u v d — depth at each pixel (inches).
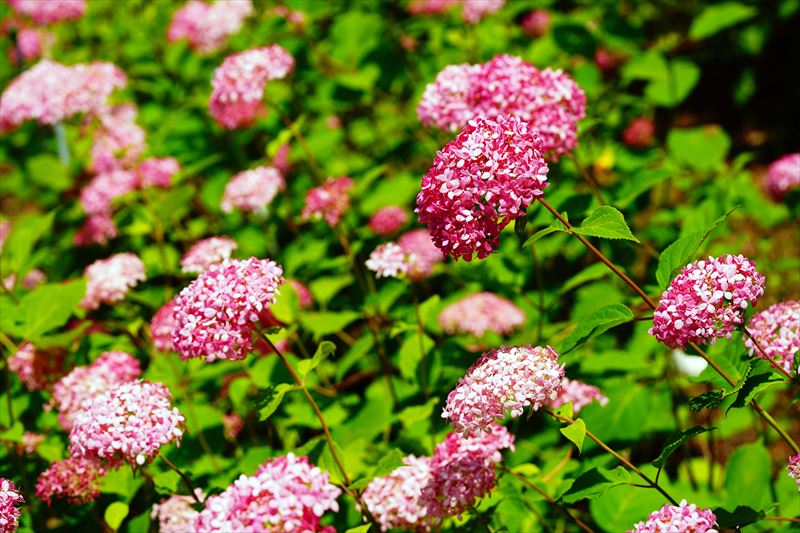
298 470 70.5
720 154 188.9
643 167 176.1
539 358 82.6
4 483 84.8
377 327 150.6
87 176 211.0
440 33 213.6
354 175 203.2
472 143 80.9
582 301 152.9
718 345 101.0
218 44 202.7
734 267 78.2
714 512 88.7
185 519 102.3
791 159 150.6
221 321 87.0
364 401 133.0
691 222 133.4
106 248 193.0
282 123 201.6
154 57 254.8
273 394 94.4
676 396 141.3
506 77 108.3
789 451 152.1
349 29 210.5
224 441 131.3
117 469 91.2
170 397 94.7
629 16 242.7
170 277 174.9
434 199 82.7
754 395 80.6
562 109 107.6
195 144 214.8
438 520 94.1
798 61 273.4
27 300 125.5
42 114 173.8
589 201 128.6
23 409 131.5
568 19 194.7
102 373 116.1
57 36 275.9
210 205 198.5
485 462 93.5
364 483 95.2
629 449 125.0
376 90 211.5
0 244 165.5
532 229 132.9
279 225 182.1
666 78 206.5
